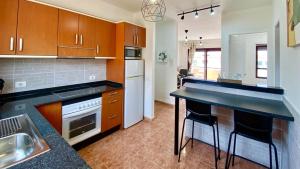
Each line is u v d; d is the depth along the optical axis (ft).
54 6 7.20
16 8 6.12
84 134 8.28
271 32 10.67
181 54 33.17
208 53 30.83
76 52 8.12
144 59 11.74
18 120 4.68
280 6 7.24
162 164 7.07
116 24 10.24
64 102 7.20
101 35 9.36
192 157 7.58
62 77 8.84
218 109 8.15
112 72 10.73
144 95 12.08
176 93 7.75
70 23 7.80
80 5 9.00
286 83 5.86
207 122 6.84
